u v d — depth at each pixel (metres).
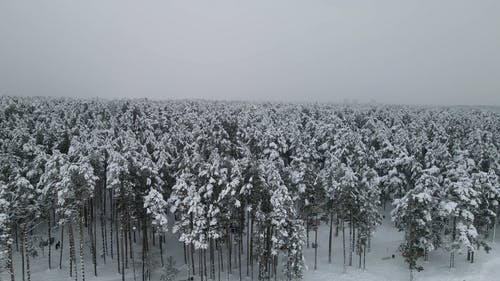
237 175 38.50
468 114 109.38
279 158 49.34
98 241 50.44
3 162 43.00
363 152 54.91
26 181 37.94
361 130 71.06
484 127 80.06
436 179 43.28
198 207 36.69
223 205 39.25
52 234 50.88
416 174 49.06
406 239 43.53
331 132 64.06
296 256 38.62
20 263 45.34
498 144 64.19
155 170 40.78
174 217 56.06
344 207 44.00
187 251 47.78
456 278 43.91
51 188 39.31
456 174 43.91
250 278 43.91
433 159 49.84
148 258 43.28
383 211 61.91
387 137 64.75
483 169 53.94
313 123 73.56
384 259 49.06
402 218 43.38
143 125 67.44
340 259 49.19
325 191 44.53
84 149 44.16
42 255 47.09
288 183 46.00
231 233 46.38
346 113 101.50
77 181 37.34
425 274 45.25
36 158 44.00
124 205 40.12
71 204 38.72
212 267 42.59
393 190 53.31
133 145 42.69
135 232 52.34
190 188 37.38
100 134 56.31
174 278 42.69
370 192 44.28
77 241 49.94
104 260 46.47
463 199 41.38
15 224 42.22
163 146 49.34
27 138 51.75
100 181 47.94
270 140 53.69
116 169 38.16
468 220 42.97
